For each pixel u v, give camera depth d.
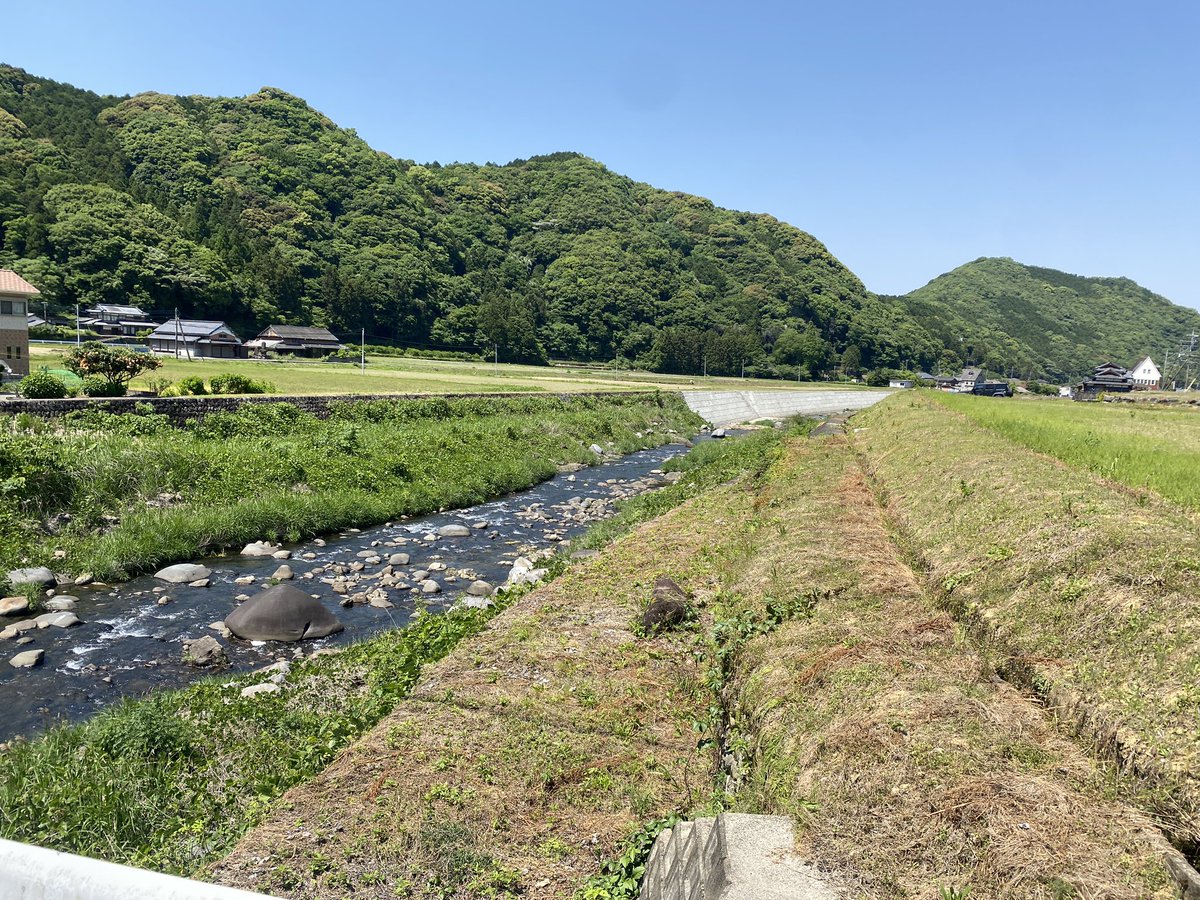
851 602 8.30
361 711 7.59
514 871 5.11
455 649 8.75
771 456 24.30
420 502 20.72
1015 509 9.40
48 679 9.41
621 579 11.15
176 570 13.69
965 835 4.10
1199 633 5.32
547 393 43.03
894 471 16.48
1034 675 5.88
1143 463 13.77
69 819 6.11
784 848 4.23
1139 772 4.52
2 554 13.06
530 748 6.48
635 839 5.43
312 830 5.40
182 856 5.51
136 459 16.97
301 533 17.11
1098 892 3.62
